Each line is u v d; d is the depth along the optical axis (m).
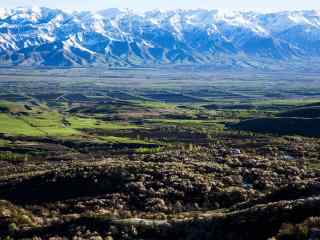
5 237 61.97
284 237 41.88
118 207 78.31
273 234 46.00
